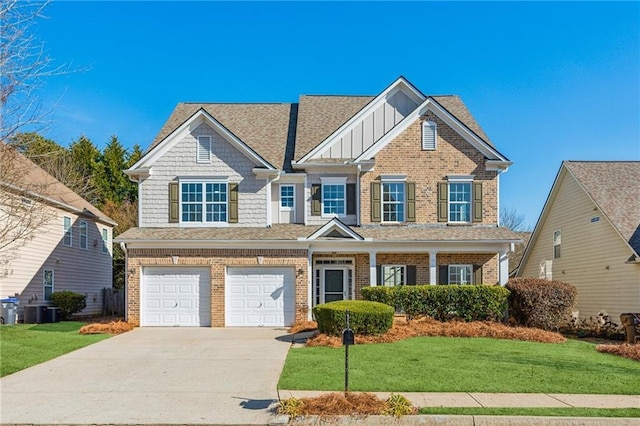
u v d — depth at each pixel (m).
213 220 22.64
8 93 15.00
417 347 15.29
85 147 49.97
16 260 23.67
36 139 21.41
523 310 19.78
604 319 20.88
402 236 21.98
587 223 23.94
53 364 13.63
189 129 22.86
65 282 28.66
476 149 23.44
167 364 13.55
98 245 33.66
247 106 27.73
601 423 8.77
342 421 8.84
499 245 21.89
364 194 23.17
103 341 17.30
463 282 23.11
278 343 16.80
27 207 19.94
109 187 50.75
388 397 9.99
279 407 9.34
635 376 11.90
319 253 23.28
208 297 21.42
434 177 23.27
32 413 9.30
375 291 20.27
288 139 25.64
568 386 10.96
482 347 15.42
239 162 22.78
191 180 22.62
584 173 24.53
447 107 26.97
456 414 8.98
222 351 15.39
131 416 9.11
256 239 21.22
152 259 21.28
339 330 16.67
